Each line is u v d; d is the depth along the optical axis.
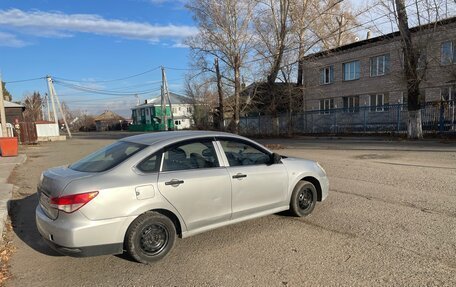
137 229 3.99
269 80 29.78
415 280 3.52
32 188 8.99
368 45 28.77
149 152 4.28
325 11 27.23
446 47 21.80
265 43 28.73
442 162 10.69
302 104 35.56
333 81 32.66
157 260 4.14
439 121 20.61
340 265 3.90
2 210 6.16
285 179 5.36
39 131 40.88
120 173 4.04
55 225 3.79
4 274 3.96
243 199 4.86
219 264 4.04
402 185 7.65
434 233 4.73
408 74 19.42
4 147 17.41
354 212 5.79
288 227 5.17
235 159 4.94
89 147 25.19
